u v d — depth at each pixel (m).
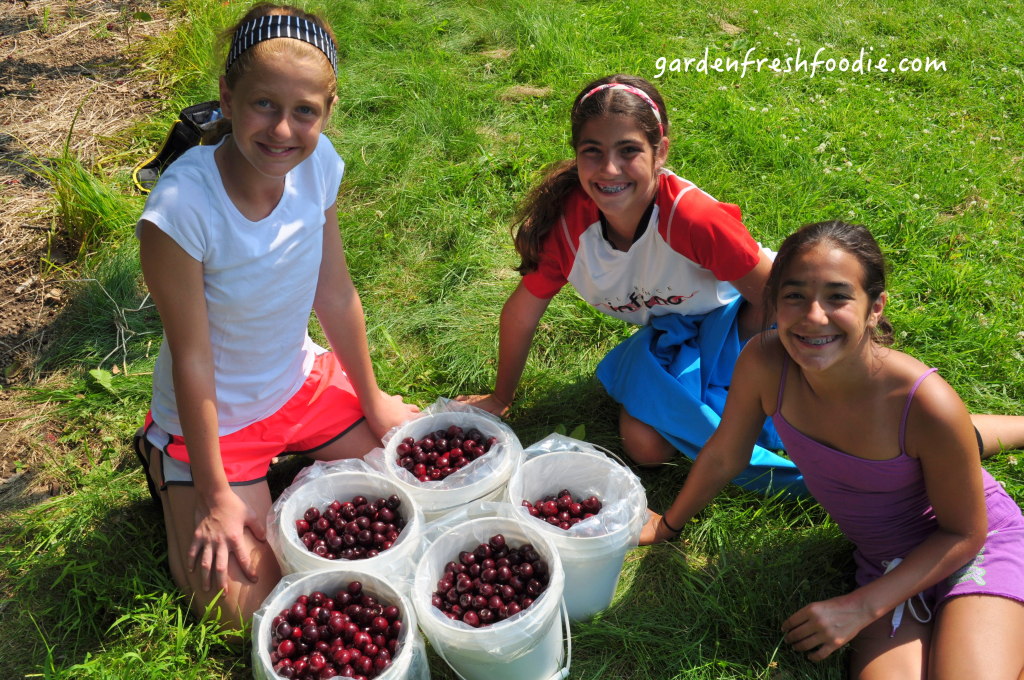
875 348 2.28
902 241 4.30
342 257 2.88
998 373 3.54
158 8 6.20
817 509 3.00
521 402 3.49
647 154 2.66
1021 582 2.36
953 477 2.28
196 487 2.60
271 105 2.23
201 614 2.61
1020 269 4.13
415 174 4.72
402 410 3.19
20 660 2.58
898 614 2.40
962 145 5.10
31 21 6.03
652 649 2.57
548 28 6.04
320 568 2.48
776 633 2.59
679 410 2.99
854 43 6.43
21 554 2.89
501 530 2.55
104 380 3.48
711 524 2.92
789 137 5.09
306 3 6.05
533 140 5.01
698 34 6.45
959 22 6.73
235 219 2.42
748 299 2.98
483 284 4.10
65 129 4.99
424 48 5.88
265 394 2.81
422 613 2.31
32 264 4.14
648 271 2.99
